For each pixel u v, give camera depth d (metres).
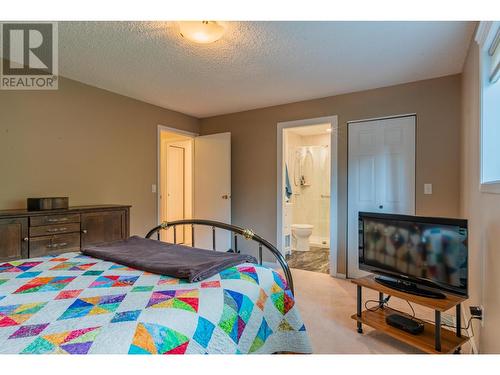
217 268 1.49
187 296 1.18
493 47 1.71
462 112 2.85
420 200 3.19
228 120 4.62
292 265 4.31
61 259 1.77
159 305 1.09
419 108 3.20
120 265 1.64
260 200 4.32
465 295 1.85
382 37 2.25
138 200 3.85
